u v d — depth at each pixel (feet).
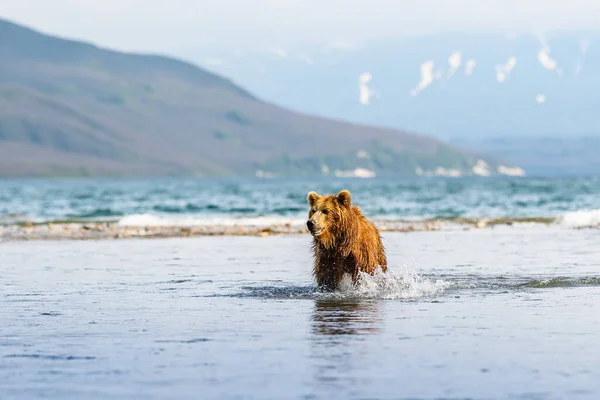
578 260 95.04
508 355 42.57
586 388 36.50
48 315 56.59
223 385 37.47
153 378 38.75
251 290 69.67
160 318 55.01
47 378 38.88
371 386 37.06
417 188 533.14
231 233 145.38
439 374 38.93
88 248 116.98
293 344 45.83
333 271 67.41
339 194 66.33
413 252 107.24
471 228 157.28
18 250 114.21
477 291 67.26
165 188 631.56
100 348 45.19
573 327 50.11
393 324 51.78
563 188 484.74
